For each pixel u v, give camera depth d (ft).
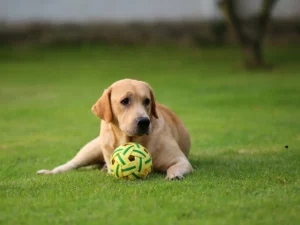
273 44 100.78
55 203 18.56
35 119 46.16
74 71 83.46
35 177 24.40
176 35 103.76
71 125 42.98
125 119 23.22
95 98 58.70
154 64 88.17
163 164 24.12
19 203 18.72
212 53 96.68
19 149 33.17
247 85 64.23
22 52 100.42
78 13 104.27
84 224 16.21
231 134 36.47
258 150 30.12
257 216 16.62
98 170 25.82
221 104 51.96
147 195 19.33
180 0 102.99
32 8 103.45
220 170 24.49
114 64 89.04
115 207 17.76
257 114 45.68
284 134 35.32
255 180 21.85
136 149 22.43
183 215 16.83
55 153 31.65
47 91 65.31
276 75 73.26
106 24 104.73
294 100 52.42
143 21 104.37
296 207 17.51
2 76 80.07
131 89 23.47
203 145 33.01
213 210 17.28
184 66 85.66
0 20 103.19
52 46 103.71
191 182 21.33
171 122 26.40
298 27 100.58
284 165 25.34
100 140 25.11
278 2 100.27
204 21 102.37
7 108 52.65
